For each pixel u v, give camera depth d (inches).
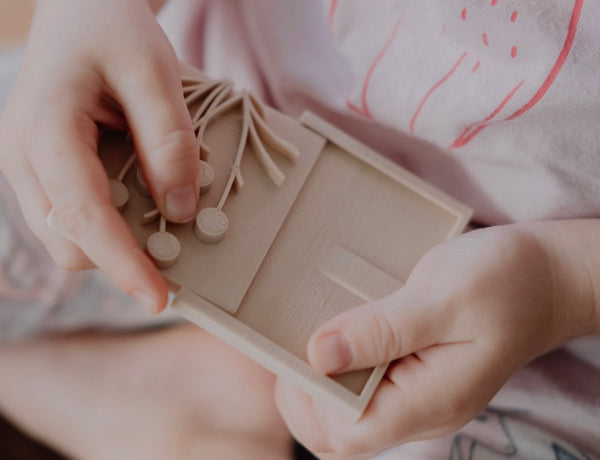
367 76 12.6
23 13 21.7
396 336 10.2
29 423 15.1
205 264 10.3
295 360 10.2
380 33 12.4
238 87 14.6
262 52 14.3
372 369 10.5
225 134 11.1
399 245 11.4
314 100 13.7
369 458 12.5
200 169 10.5
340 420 10.7
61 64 10.3
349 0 12.4
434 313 10.4
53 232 10.3
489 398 11.0
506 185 12.5
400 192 11.7
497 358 10.7
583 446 12.5
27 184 10.4
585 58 10.8
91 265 10.6
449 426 11.0
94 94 10.4
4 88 14.6
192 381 14.8
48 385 14.9
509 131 11.8
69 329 15.3
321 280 10.8
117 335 15.6
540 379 13.0
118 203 10.1
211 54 15.0
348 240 11.2
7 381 15.0
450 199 11.6
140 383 14.8
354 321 10.2
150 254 9.9
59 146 10.0
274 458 14.0
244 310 10.5
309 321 10.6
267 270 10.7
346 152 11.7
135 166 10.4
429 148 12.8
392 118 12.7
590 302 11.5
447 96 11.9
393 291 10.9
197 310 10.1
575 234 11.6
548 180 12.1
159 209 10.1
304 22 13.6
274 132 11.5
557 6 10.7
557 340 11.7
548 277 11.2
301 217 11.2
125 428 14.5
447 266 10.8
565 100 11.1
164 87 10.1
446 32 11.6
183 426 14.2
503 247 11.0
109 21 10.5
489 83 11.5
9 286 14.4
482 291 10.6
